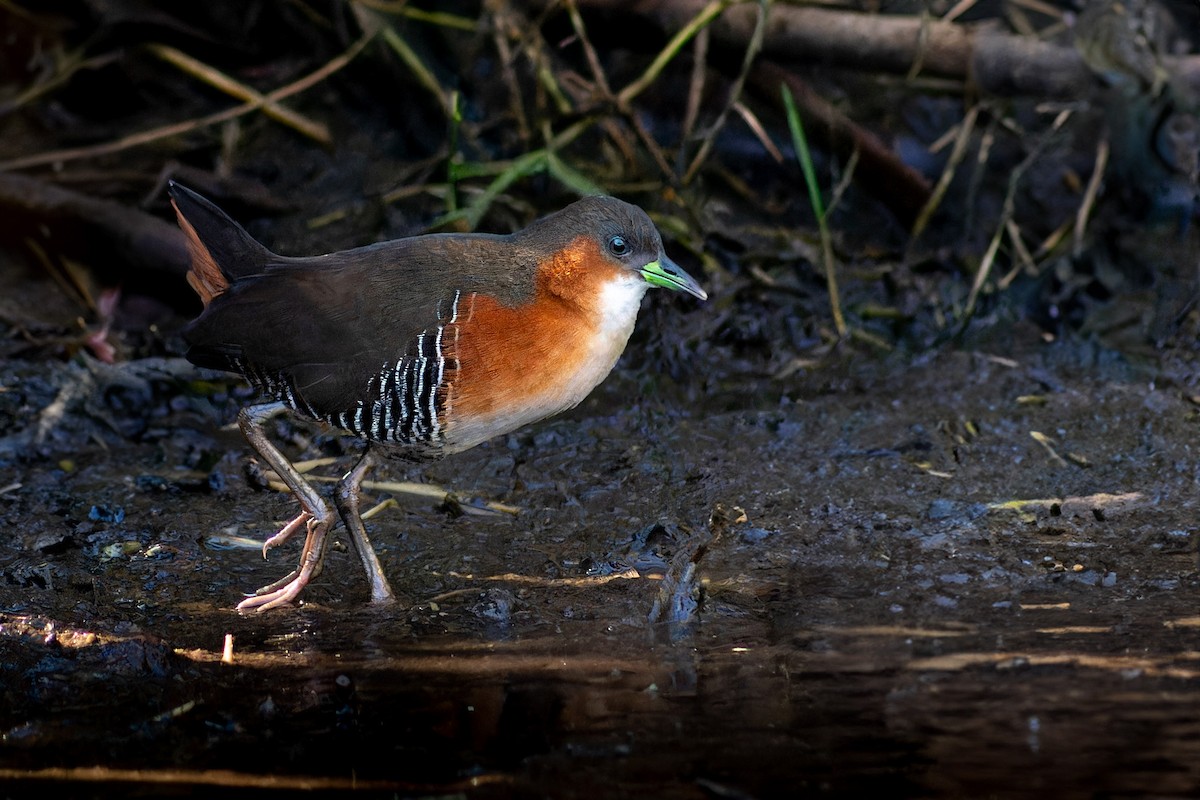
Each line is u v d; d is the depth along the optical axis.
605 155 12.72
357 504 8.16
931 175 12.84
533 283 7.82
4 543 8.77
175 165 12.45
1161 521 8.91
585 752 6.36
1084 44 12.21
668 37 12.39
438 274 7.77
